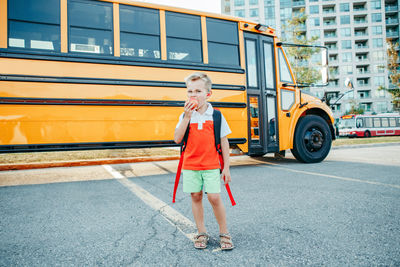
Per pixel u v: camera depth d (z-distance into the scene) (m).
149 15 4.68
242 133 5.28
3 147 3.72
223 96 5.14
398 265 1.68
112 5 4.43
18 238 2.19
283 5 54.16
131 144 4.41
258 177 4.65
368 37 54.97
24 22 3.92
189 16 5.00
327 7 55.78
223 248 1.92
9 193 3.72
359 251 1.87
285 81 6.00
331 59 55.56
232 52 5.36
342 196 3.31
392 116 30.47
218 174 1.97
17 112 3.80
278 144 5.76
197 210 2.02
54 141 3.97
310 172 5.05
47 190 3.90
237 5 53.25
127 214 2.79
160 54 4.70
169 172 5.48
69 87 4.07
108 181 4.55
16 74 3.81
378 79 54.56
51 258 1.84
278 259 1.78
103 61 4.27
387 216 2.58
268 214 2.70
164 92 4.65
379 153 8.50
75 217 2.70
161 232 2.29
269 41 5.90
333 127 6.62
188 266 1.70
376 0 54.94
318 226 2.36
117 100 4.33
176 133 1.95
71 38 4.15
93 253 1.91
